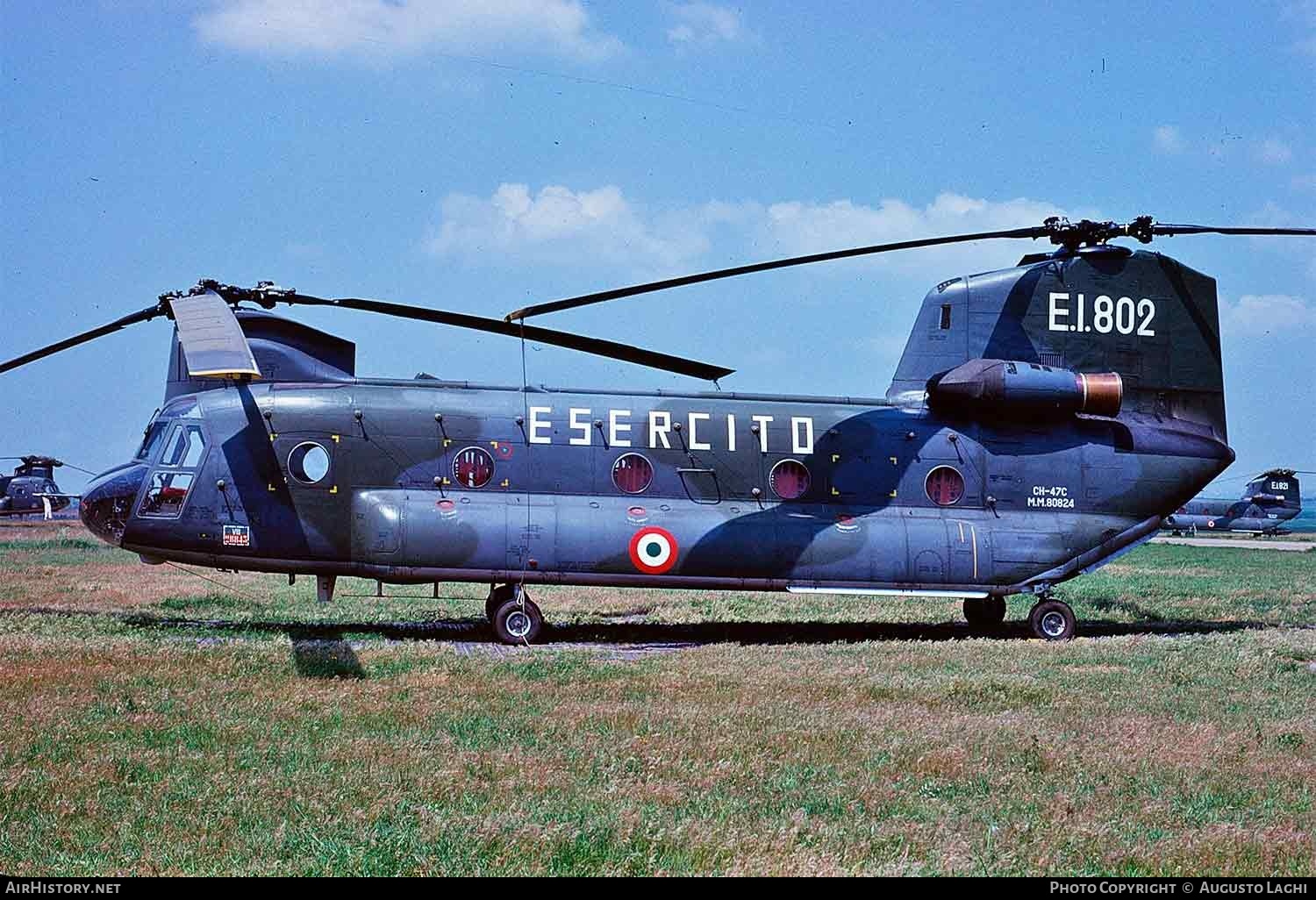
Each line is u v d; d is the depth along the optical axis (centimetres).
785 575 1775
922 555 1805
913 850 788
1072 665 1516
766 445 1833
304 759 975
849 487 1841
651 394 1858
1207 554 4994
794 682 1335
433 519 1703
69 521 5612
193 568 3114
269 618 1969
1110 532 1880
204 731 1056
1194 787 940
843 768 982
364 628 1802
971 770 977
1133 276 1933
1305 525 13775
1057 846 798
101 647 1452
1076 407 1867
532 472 1770
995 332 1905
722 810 857
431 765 962
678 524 1756
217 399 1756
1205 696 1308
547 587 2566
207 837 789
